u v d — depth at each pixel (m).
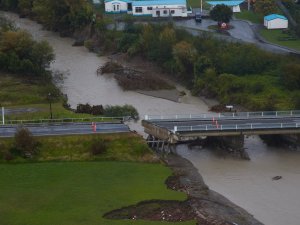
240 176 112.00
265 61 172.00
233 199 101.75
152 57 189.75
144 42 195.75
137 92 169.62
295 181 109.62
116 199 96.69
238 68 170.38
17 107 143.50
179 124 125.44
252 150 126.62
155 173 108.75
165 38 189.75
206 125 121.88
